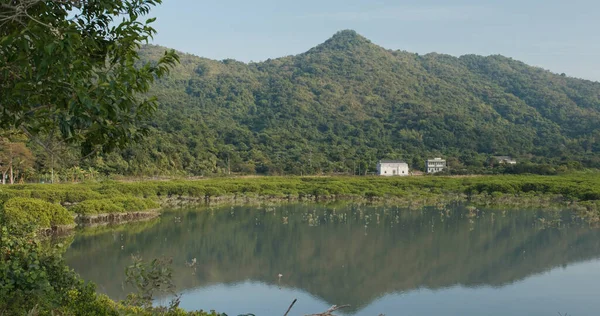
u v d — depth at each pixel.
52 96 8.34
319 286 36.19
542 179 101.94
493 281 37.25
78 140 9.70
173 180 99.38
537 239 51.84
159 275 12.15
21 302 12.01
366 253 46.62
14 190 61.47
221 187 91.12
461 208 77.00
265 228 59.00
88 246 45.97
